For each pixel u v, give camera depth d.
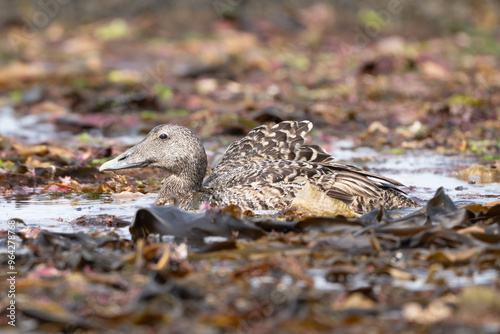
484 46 33.12
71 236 9.10
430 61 28.59
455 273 7.85
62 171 13.92
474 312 6.65
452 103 21.81
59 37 34.78
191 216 9.39
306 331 6.38
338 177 11.09
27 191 12.90
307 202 10.66
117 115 21.97
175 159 11.39
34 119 21.92
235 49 31.52
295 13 37.34
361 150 17.06
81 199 12.26
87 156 15.77
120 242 8.98
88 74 27.97
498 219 9.41
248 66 29.31
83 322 6.55
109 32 34.84
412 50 30.17
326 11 36.88
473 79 25.66
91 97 23.94
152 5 37.88
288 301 6.96
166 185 11.52
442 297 7.10
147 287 7.05
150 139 11.55
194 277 7.50
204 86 25.78
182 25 36.56
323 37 35.03
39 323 6.61
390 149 17.19
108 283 7.56
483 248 8.29
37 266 8.17
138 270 7.93
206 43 33.34
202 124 20.17
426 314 6.63
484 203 11.42
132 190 12.79
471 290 6.80
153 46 33.25
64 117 21.20
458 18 37.62
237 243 8.60
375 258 8.29
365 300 6.91
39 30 35.53
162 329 6.47
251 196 10.90
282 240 8.87
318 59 31.61
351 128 19.92
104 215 10.84
